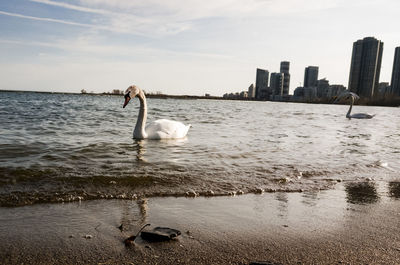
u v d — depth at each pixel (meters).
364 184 6.66
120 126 15.57
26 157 7.58
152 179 6.06
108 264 3.13
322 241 3.86
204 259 3.31
